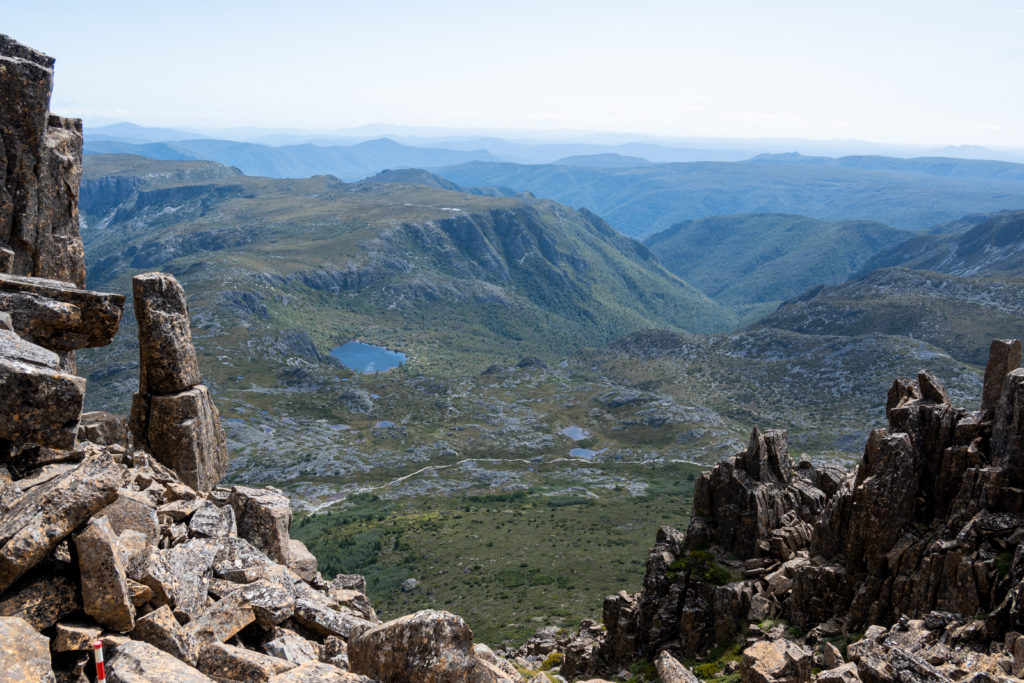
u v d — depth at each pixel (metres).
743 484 63.81
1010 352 49.06
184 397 34.94
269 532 30.66
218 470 37.69
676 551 67.31
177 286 35.66
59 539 16.92
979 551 42.53
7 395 18.19
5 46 29.69
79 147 33.75
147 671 15.85
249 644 21.88
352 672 18.94
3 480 18.58
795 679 40.47
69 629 16.70
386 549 184.62
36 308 22.81
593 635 76.94
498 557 169.62
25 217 30.08
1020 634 35.00
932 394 53.03
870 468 53.62
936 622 40.06
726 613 56.62
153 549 21.28
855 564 51.00
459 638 17.91
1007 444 45.25
